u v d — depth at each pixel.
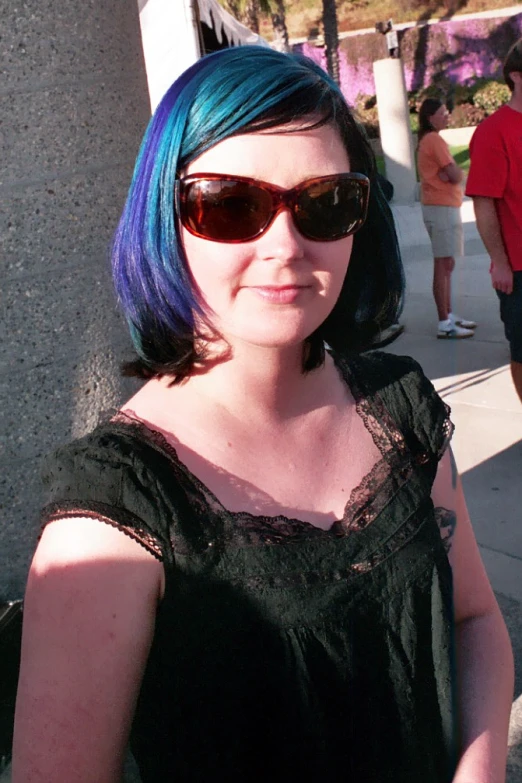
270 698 0.92
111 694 0.86
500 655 1.18
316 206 0.93
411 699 0.99
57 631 0.85
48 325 2.09
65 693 0.84
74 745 0.84
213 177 0.91
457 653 1.17
